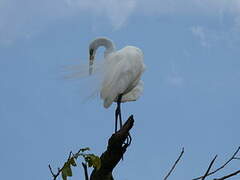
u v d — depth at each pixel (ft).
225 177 14.61
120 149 23.15
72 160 15.17
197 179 14.96
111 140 23.29
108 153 23.11
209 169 14.94
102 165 22.95
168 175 15.47
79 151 15.60
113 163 23.06
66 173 14.92
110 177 23.17
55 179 14.85
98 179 23.02
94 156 15.64
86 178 15.75
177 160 15.79
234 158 15.17
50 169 14.83
